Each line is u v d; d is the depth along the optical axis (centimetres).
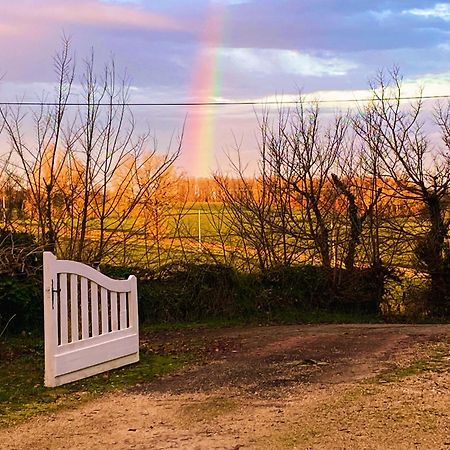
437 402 600
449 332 1070
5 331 1108
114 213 1323
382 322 1350
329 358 850
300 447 473
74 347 717
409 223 1454
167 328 1216
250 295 1374
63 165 1298
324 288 1427
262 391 667
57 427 544
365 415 558
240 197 1468
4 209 1240
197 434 514
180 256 1359
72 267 714
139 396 653
